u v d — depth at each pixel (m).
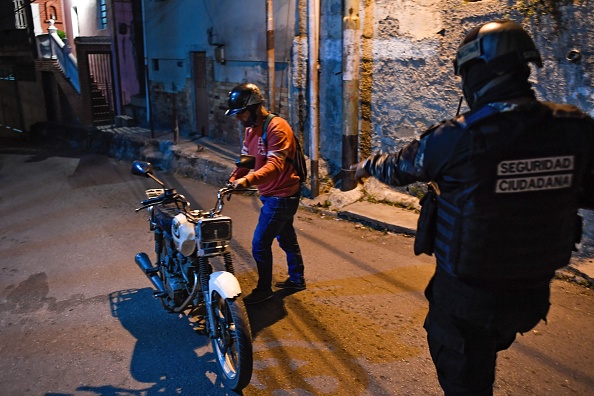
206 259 3.36
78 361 3.61
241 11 9.19
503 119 1.82
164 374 3.42
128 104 15.30
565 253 1.97
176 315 4.23
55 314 4.37
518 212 1.84
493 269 1.87
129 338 3.90
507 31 1.88
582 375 3.24
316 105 7.11
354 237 5.85
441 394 3.09
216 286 3.12
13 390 3.30
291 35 7.61
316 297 4.39
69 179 10.29
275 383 3.24
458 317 2.00
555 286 4.41
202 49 10.73
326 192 7.11
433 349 2.16
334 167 7.20
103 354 3.69
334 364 3.42
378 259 5.18
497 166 1.80
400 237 5.75
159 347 3.75
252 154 3.88
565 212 1.91
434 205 2.07
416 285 4.57
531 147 1.82
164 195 3.76
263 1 8.56
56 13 20.23
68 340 3.91
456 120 1.91
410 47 6.05
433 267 4.95
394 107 6.38
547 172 1.84
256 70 9.08
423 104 6.05
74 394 3.24
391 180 2.17
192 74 11.43
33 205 8.37
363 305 4.23
